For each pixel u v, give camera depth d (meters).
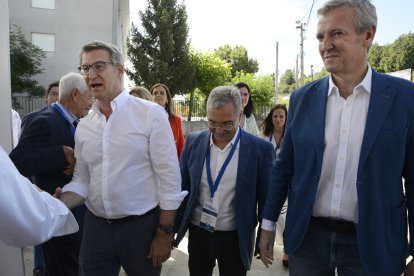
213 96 1.99
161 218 1.92
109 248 1.95
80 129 1.98
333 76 1.64
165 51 21.36
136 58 21.77
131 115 1.88
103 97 1.86
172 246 2.12
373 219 1.49
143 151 1.89
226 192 2.07
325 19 1.52
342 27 1.47
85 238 2.04
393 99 1.49
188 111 18.78
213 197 2.09
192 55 23.47
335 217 1.62
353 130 1.56
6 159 1.08
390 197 1.49
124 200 1.87
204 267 2.22
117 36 24.38
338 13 1.47
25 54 20.41
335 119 1.61
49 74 22.50
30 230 1.10
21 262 2.05
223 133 2.00
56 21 22.45
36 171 2.16
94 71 1.84
